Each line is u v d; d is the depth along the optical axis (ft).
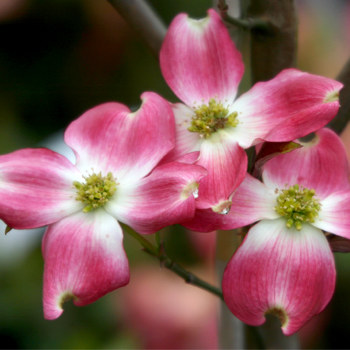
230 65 2.02
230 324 2.08
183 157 1.98
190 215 1.91
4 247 2.76
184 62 2.02
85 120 2.02
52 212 1.98
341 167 2.01
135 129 1.99
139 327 2.69
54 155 2.01
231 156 1.98
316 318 2.66
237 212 1.97
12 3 2.86
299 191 1.99
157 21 2.08
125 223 1.97
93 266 1.95
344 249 1.99
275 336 2.04
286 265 1.95
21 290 2.74
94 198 1.98
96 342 2.71
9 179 1.98
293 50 2.02
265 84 2.01
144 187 1.97
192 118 2.01
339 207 1.99
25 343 2.70
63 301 1.94
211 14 2.02
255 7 2.00
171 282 2.76
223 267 2.10
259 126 1.99
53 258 1.96
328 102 1.94
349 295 2.65
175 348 2.64
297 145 1.92
